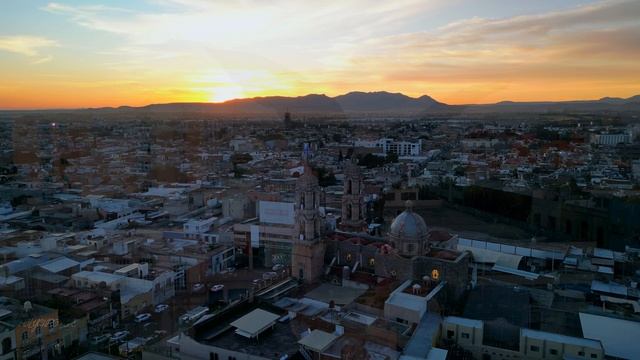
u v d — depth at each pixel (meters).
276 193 164.00
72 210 165.38
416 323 68.12
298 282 84.75
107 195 188.38
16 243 123.50
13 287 94.12
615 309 84.19
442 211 160.62
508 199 153.62
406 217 82.62
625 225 130.25
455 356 67.31
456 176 187.88
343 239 90.00
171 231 137.12
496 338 71.19
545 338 68.25
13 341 71.75
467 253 85.00
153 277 100.81
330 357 58.91
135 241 124.06
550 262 114.19
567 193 154.25
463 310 77.94
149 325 86.88
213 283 107.00
